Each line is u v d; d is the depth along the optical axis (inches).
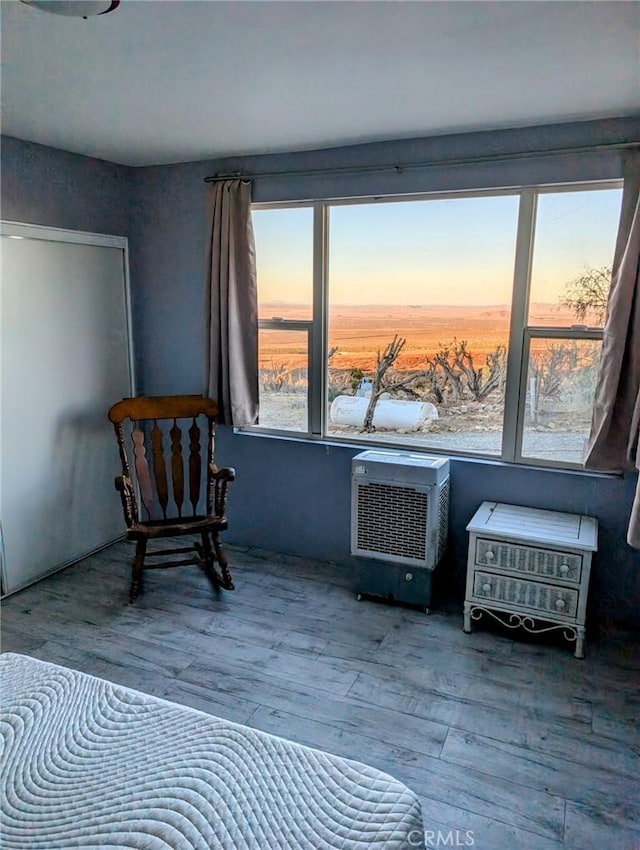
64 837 44.3
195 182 136.6
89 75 82.7
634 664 101.0
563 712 89.3
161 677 98.0
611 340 101.0
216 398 136.9
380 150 118.1
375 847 43.0
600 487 111.2
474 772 78.2
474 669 99.7
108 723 56.5
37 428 128.7
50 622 114.8
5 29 68.1
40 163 122.3
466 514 122.8
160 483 136.0
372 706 90.8
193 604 121.5
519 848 67.4
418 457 119.1
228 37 70.3
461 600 122.4
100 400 143.6
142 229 144.7
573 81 84.5
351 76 83.0
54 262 128.3
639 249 97.7
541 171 107.0
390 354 127.6
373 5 62.3
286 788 48.5
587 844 67.9
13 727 55.7
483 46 73.0
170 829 44.3
